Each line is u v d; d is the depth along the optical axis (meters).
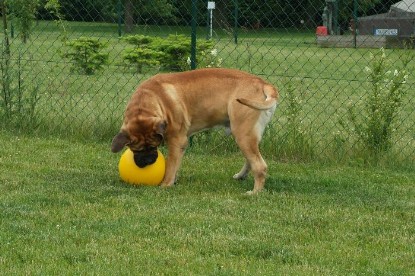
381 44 29.64
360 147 10.66
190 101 8.84
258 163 8.79
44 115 12.09
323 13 32.19
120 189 8.61
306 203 8.38
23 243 6.63
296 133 10.89
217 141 11.01
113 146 8.52
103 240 6.78
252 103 8.32
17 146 10.75
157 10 31.17
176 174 9.12
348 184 9.38
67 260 6.27
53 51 18.72
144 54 19.19
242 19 33.59
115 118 12.07
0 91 11.97
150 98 8.72
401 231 7.45
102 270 6.05
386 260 6.56
